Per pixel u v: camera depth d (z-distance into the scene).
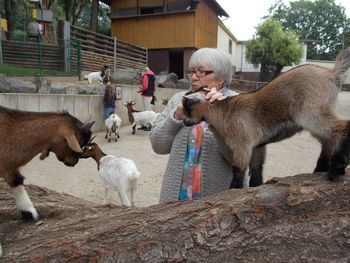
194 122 2.77
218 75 2.86
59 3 34.25
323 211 1.97
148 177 7.55
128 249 2.05
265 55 28.17
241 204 2.07
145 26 23.11
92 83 14.61
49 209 3.00
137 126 13.30
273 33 28.25
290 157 9.45
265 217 1.99
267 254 1.85
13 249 2.33
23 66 14.28
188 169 2.78
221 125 2.73
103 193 6.21
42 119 2.87
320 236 1.86
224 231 1.98
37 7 20.39
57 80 14.33
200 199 2.41
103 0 23.97
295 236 1.88
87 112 11.93
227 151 2.78
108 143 10.69
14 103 9.41
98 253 2.07
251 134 2.68
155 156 9.29
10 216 2.94
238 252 1.90
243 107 2.71
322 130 2.45
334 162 2.20
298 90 2.54
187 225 2.08
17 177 2.87
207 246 1.95
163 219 2.19
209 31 24.89
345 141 2.24
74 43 16.38
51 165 8.23
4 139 2.79
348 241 1.82
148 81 13.83
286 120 2.62
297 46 28.41
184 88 20.16
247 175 2.96
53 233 2.46
